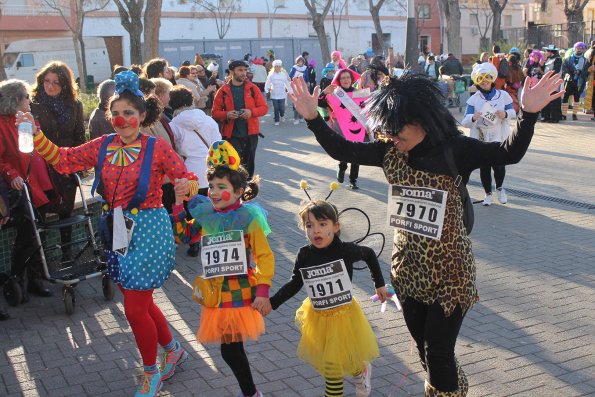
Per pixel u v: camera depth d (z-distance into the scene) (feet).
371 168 42.22
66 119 20.86
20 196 19.57
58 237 23.54
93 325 18.76
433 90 11.31
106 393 14.85
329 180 38.93
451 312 11.56
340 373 13.24
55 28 126.31
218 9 146.20
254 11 152.87
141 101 14.16
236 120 33.06
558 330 17.79
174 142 24.09
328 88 16.44
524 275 22.20
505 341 17.15
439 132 11.17
